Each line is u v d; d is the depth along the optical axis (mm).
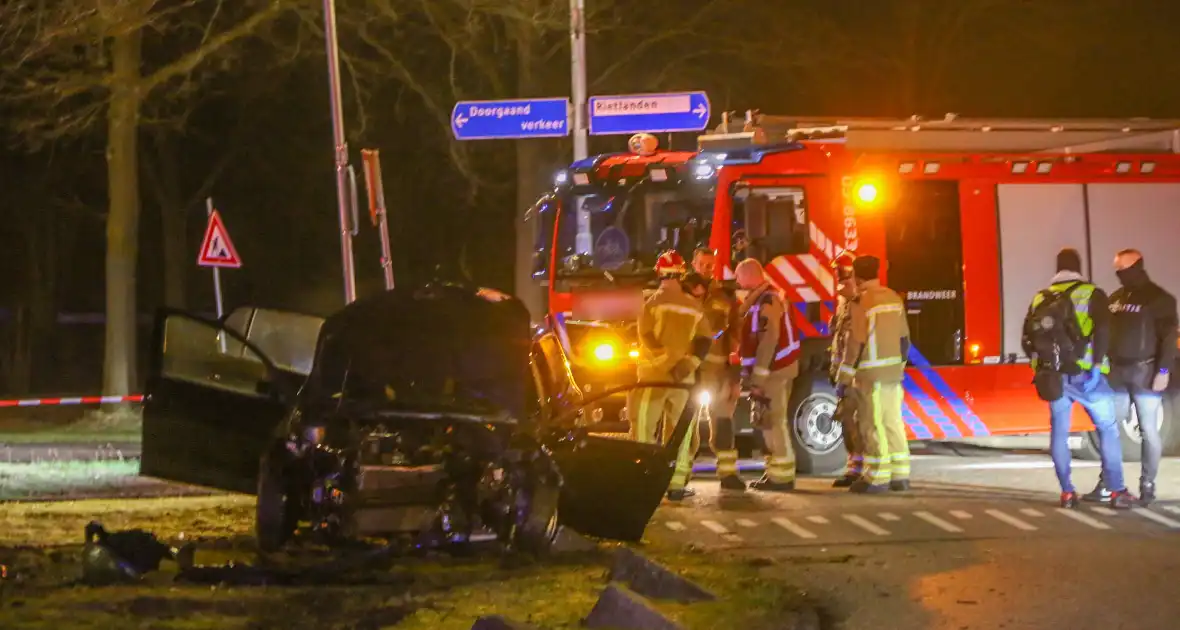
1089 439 15828
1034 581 9312
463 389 9836
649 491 9914
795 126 16250
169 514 11531
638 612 7438
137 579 8602
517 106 19766
